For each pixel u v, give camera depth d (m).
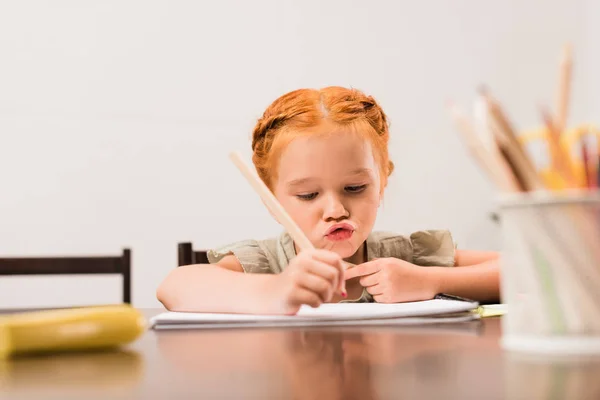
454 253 1.20
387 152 1.11
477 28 2.49
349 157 0.98
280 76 2.29
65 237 2.07
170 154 2.17
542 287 0.39
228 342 0.48
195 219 2.18
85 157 2.10
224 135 2.22
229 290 0.72
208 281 0.77
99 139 2.11
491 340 0.46
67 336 0.43
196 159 2.19
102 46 2.13
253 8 2.27
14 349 0.41
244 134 2.24
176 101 2.19
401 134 2.39
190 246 1.19
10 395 0.31
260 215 2.23
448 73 2.45
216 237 2.20
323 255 0.65
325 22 2.34
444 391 0.30
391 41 2.40
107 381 0.34
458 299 0.78
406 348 0.43
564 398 0.27
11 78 2.06
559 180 0.39
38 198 2.06
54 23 2.10
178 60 2.19
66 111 2.09
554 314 0.39
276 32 2.29
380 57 2.39
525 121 2.52
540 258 0.39
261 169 1.07
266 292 0.66
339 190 0.99
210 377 0.34
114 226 2.11
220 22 2.23
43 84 2.08
